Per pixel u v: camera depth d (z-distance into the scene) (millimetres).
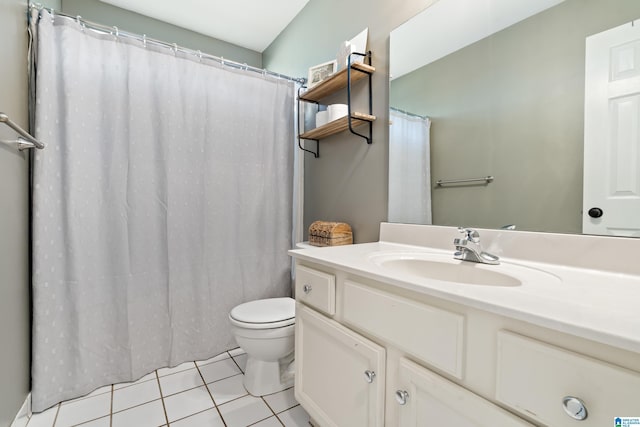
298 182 2201
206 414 1305
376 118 1532
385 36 1478
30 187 1333
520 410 526
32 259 1315
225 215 1838
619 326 440
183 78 1687
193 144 1721
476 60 1107
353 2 1675
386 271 819
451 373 638
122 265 1526
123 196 1531
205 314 1769
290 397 1433
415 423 718
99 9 2066
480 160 1096
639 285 685
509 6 1011
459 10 1163
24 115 1267
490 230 1061
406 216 1379
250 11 2191
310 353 1130
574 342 475
